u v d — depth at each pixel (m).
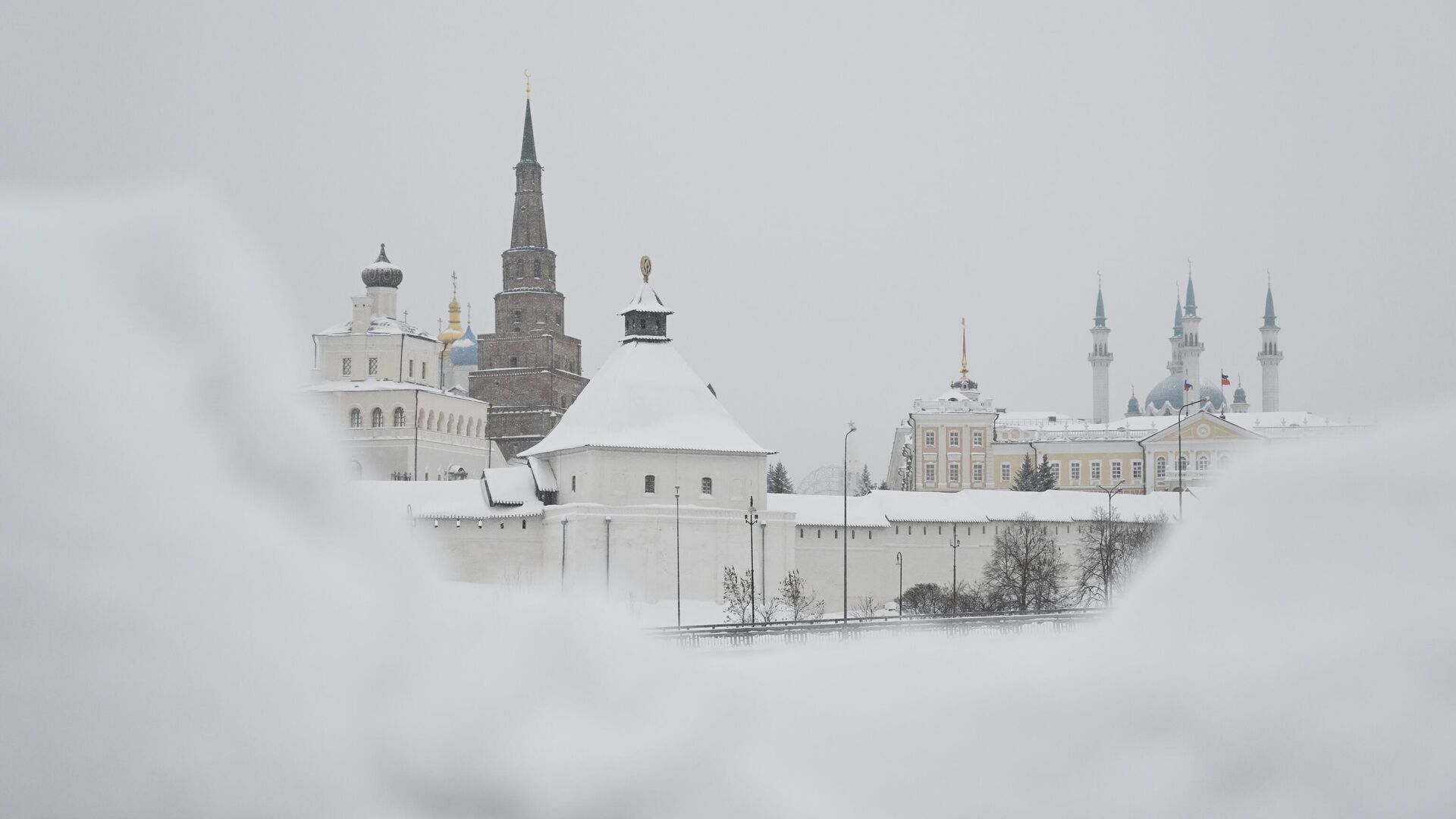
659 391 156.38
